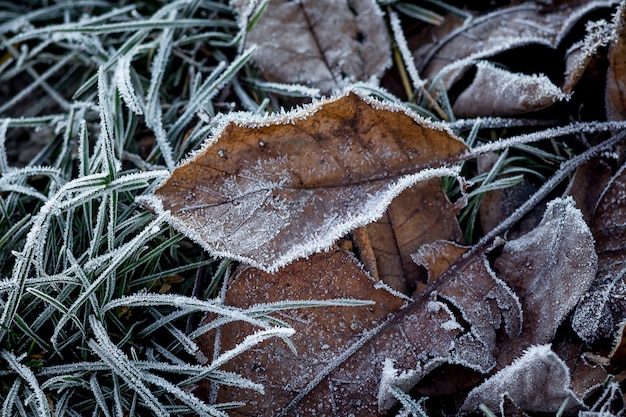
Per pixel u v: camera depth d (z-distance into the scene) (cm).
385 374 34
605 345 35
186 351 36
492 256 36
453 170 35
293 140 35
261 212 35
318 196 35
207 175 35
